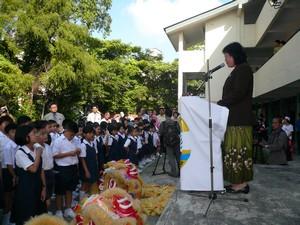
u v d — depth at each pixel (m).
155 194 6.94
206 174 4.84
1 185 5.51
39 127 5.40
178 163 9.71
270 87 14.88
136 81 27.33
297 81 11.30
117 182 5.93
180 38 20.39
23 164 4.99
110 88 23.67
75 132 6.43
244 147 4.76
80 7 20.23
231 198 4.71
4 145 5.80
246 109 4.75
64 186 6.19
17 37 17.16
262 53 20.48
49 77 16.97
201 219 4.11
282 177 6.48
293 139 16.50
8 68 15.88
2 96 16.05
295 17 14.62
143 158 12.78
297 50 10.87
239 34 19.28
